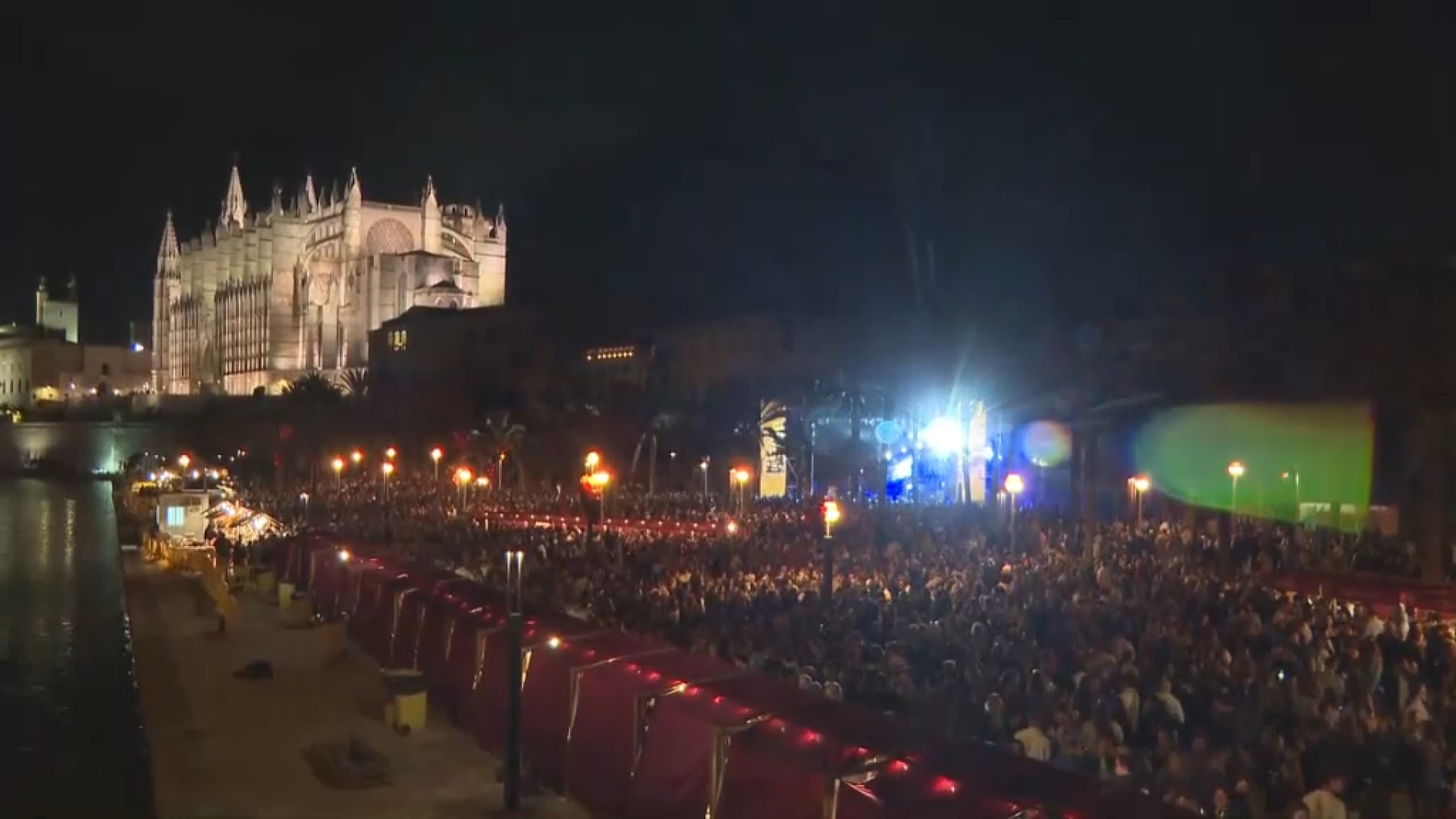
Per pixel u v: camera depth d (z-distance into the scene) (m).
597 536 40.94
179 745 20.27
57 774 20.98
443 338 126.31
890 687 16.66
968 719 15.38
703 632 20.03
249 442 114.12
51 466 135.50
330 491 78.50
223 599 34.53
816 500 60.41
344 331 150.62
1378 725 14.44
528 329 120.25
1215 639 18.61
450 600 23.27
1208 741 14.29
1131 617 21.69
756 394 80.06
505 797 16.28
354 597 30.14
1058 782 10.63
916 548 33.88
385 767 18.16
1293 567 34.50
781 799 12.00
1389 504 47.62
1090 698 15.73
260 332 158.38
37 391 195.00
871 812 10.82
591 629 18.91
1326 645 18.56
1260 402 53.22
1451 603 27.52
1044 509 56.03
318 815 16.36
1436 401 41.44
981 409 67.44
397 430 108.06
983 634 19.45
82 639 35.34
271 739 20.75
